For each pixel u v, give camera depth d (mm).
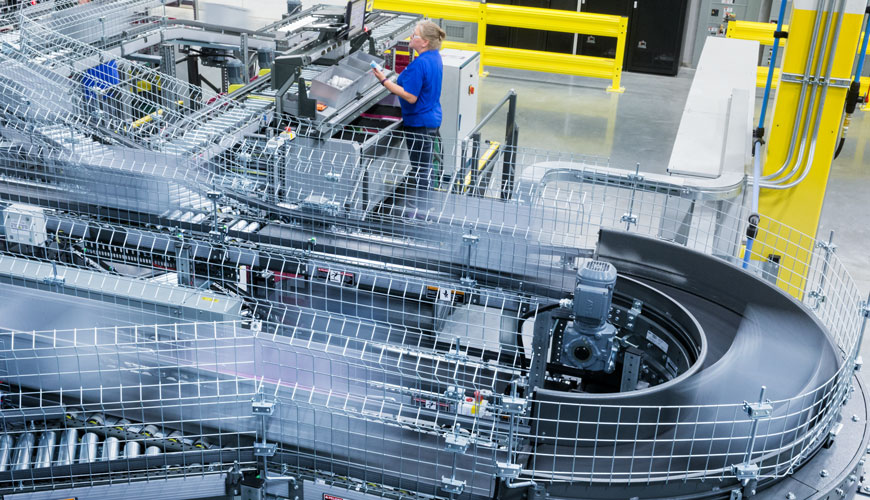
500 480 2527
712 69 6719
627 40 12664
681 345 3385
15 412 2797
